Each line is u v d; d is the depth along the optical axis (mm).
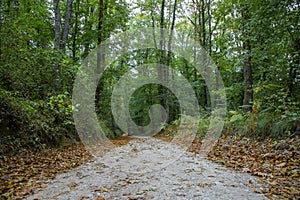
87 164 4879
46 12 11570
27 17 8391
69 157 5637
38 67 6520
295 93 6492
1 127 5312
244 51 7371
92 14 14289
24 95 6418
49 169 4438
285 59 6121
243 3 6895
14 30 5500
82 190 3199
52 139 6828
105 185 3408
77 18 14250
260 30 6465
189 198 2783
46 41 12680
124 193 3035
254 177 3555
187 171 4121
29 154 5441
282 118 5664
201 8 14992
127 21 14000
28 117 5832
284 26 5660
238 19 7742
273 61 7059
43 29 12008
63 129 7254
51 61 6770
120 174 4031
